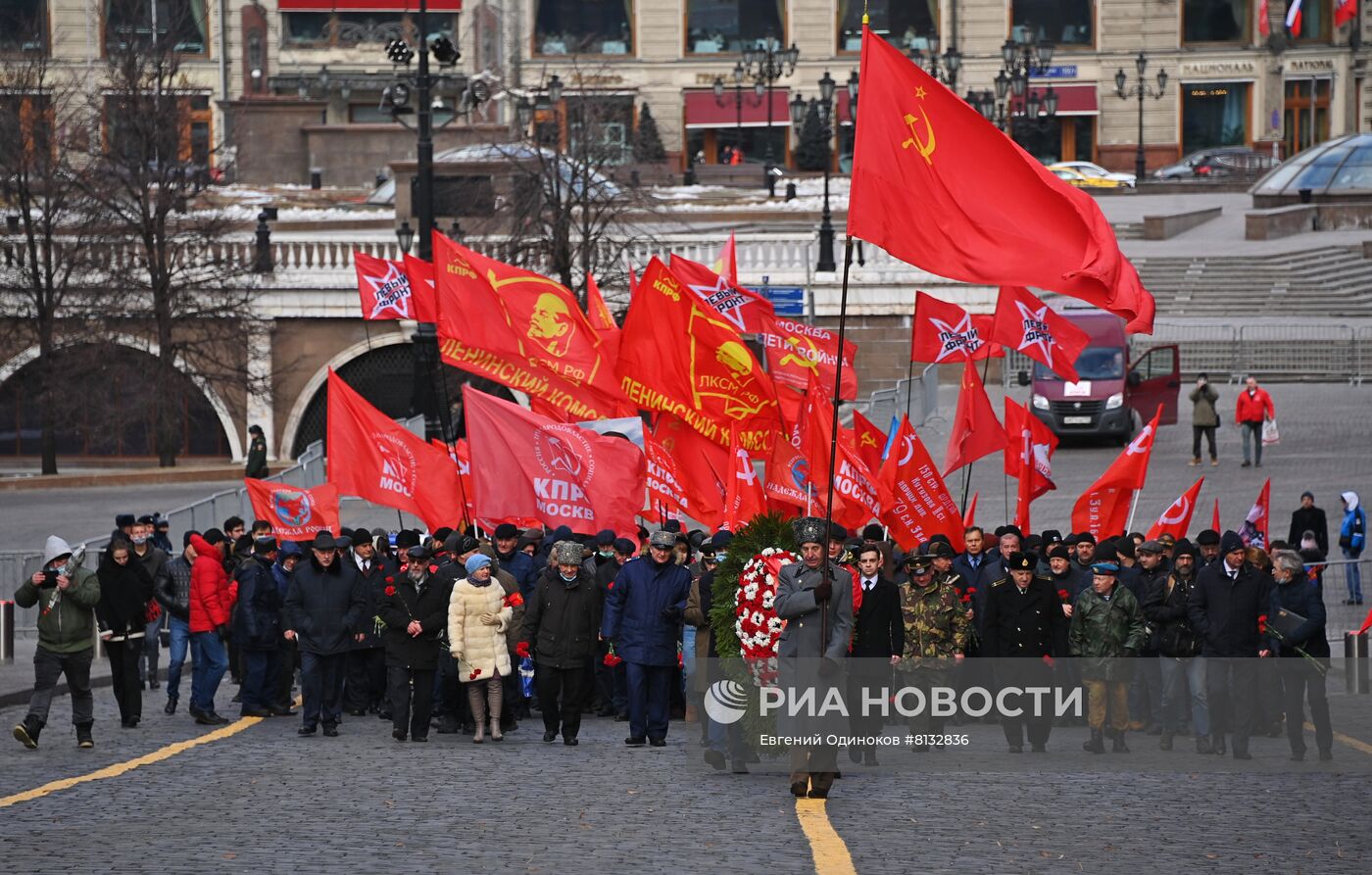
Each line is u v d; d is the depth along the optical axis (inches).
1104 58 6574.8
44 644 1237.1
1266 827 944.3
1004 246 1107.3
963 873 823.1
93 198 3745.1
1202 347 3695.9
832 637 1022.4
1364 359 3622.0
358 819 950.4
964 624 1221.1
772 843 888.3
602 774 1107.9
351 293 3880.4
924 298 1879.9
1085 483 2632.9
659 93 6574.8
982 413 1721.2
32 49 4793.3
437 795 1029.8
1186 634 1224.2
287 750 1237.1
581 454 1482.5
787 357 1727.4
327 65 6343.5
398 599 1284.4
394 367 3959.2
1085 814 976.3
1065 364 1795.0
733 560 1109.1
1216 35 6589.6
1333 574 1833.2
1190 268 4330.7
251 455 3107.8
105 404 3619.6
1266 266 4296.3
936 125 1114.1
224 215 4466.0
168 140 3801.7
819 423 1456.7
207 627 1406.3
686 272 1715.1
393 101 3019.2
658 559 1229.7
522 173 3863.2
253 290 3858.3
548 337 1617.9
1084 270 1098.1
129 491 3093.0
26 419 4116.6
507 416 1481.3
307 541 1566.2
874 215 1107.9
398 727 1286.9
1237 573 1205.7
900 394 2886.3
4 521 2741.1
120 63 4345.5
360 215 4709.6
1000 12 6515.8
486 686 1295.5
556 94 4606.3
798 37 6569.9
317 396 3964.1
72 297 3659.0
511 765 1149.1
